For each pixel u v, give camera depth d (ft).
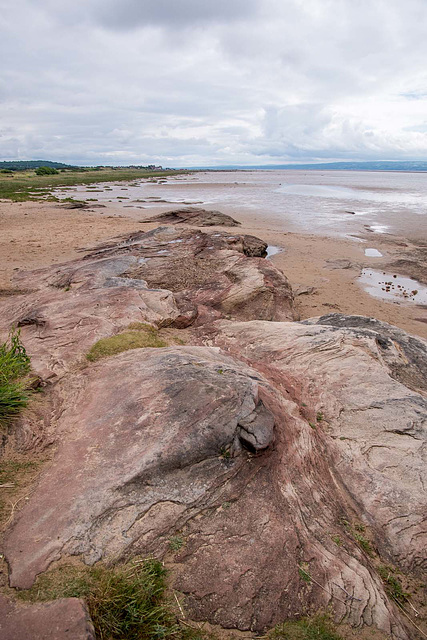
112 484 9.73
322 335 20.38
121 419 11.78
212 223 73.56
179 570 8.56
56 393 13.76
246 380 13.25
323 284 42.88
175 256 37.78
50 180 211.82
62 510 9.09
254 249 48.44
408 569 10.52
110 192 150.20
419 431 13.96
